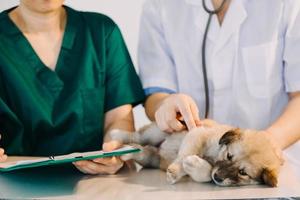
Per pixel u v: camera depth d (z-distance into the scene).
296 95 1.44
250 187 0.98
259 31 1.44
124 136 1.34
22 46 1.38
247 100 1.46
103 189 0.97
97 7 2.03
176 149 1.21
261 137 1.09
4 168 0.93
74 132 1.38
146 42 1.60
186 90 1.53
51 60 1.40
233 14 1.45
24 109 1.35
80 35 1.44
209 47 1.48
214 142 1.11
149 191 0.94
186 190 0.95
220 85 1.47
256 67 1.44
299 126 1.32
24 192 0.94
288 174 1.10
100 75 1.44
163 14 1.55
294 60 1.42
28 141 1.38
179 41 1.52
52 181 1.05
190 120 1.18
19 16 1.43
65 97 1.37
